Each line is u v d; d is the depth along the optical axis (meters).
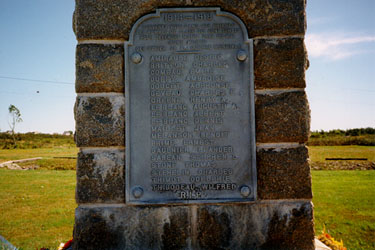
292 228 2.64
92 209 2.65
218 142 2.68
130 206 2.64
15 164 18.12
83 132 2.66
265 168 2.67
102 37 2.70
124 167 2.67
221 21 2.72
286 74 2.70
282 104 2.69
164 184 2.66
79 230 2.62
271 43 2.71
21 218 6.54
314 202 7.82
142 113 2.69
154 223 2.63
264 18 2.71
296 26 2.71
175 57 2.71
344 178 11.99
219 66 2.71
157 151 2.67
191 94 2.70
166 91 2.70
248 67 2.70
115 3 2.71
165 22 2.72
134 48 2.71
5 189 10.20
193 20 2.72
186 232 2.63
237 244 2.63
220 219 2.64
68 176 13.43
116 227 2.63
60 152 26.95
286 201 2.67
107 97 2.69
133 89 2.70
